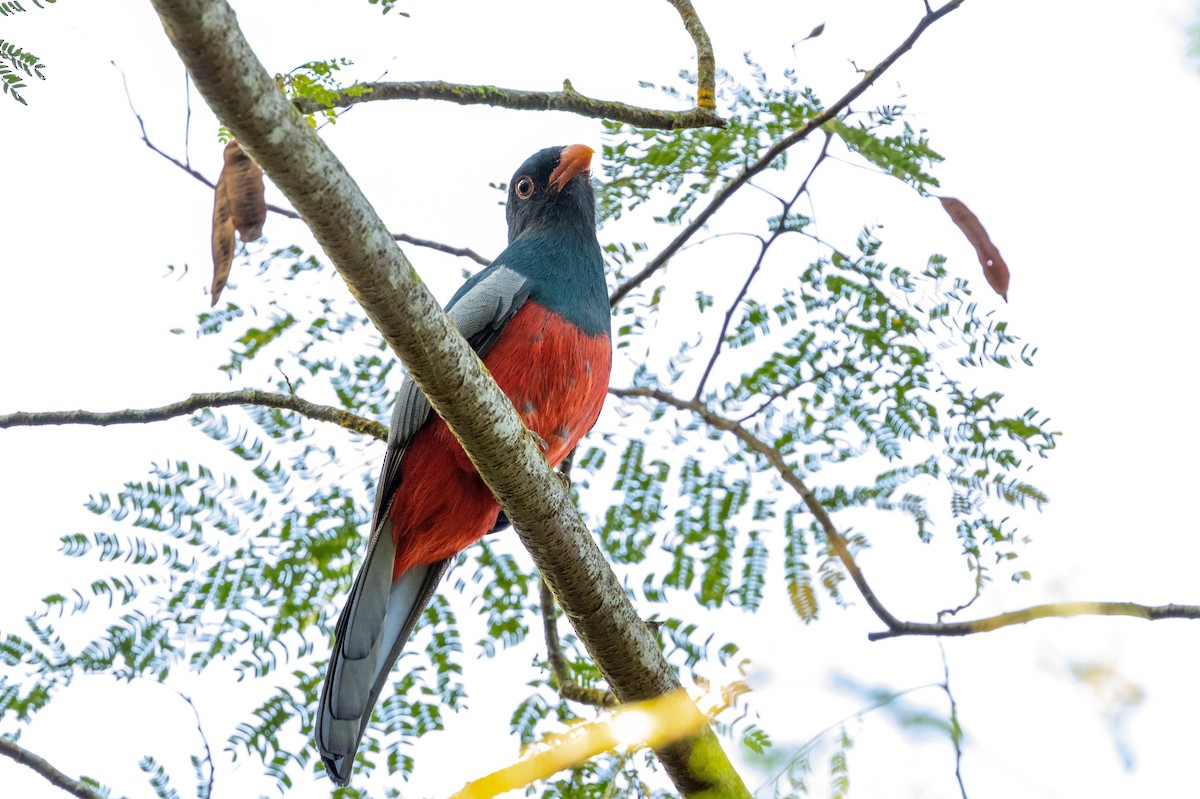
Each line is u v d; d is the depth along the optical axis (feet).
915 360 23.81
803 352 24.14
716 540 22.71
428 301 17.40
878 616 22.20
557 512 19.92
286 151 14.97
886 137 24.18
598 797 20.68
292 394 23.90
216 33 13.70
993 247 23.66
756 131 24.99
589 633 20.81
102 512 21.52
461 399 18.48
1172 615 19.24
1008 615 21.86
